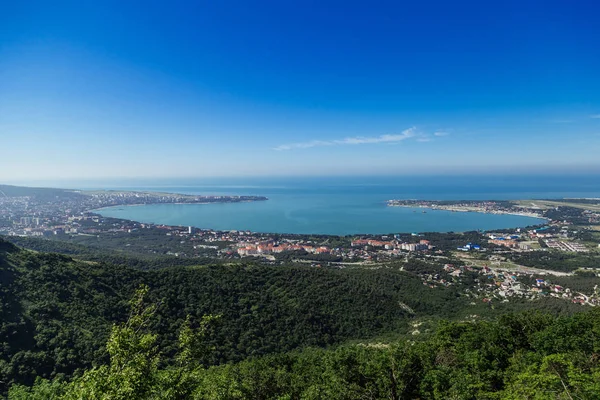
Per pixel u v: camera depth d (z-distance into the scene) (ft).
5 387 84.17
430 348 95.20
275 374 85.46
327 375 80.64
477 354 85.66
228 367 92.02
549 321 101.14
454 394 64.49
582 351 80.69
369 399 70.85
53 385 60.34
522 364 79.10
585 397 52.34
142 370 42.65
